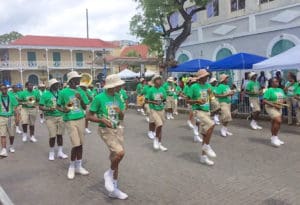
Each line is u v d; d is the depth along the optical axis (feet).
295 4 62.69
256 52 70.74
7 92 33.50
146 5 71.97
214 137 37.76
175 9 71.51
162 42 83.97
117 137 20.92
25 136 41.01
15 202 21.21
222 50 79.10
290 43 63.82
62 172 27.07
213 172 25.00
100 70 170.09
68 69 165.78
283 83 50.90
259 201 19.26
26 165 29.76
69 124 25.11
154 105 32.81
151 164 27.99
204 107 27.30
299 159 27.43
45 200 21.30
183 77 77.10
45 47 158.61
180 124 48.88
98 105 20.67
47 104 30.30
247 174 24.14
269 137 36.45
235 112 52.47
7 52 155.12
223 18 78.02
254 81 41.98
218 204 19.19
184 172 25.38
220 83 38.81
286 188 21.08
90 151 33.65
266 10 67.77
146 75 102.99
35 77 160.76
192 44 87.25
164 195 21.01
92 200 20.90
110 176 20.94
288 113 43.73
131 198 20.85
